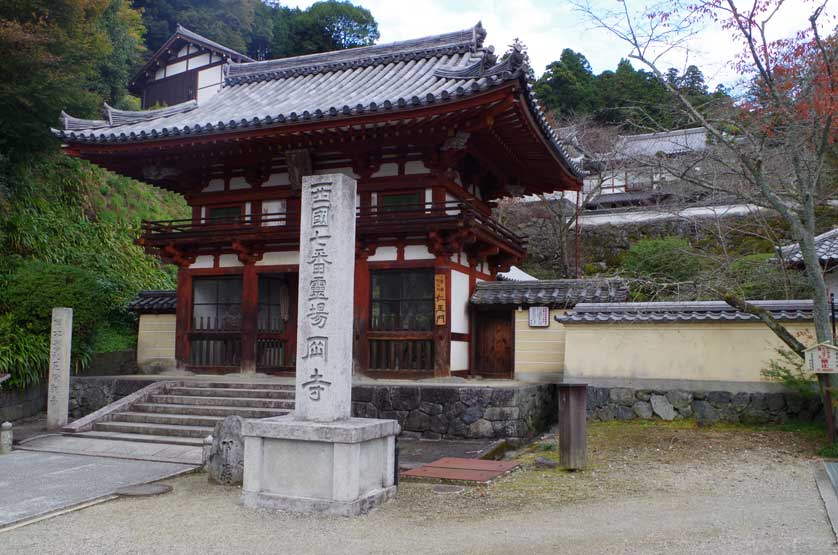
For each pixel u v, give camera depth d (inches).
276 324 677.9
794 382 413.1
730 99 425.7
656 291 476.1
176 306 659.4
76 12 736.3
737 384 459.8
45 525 262.2
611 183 1205.1
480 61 543.5
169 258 649.6
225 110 694.5
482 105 486.3
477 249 613.3
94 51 750.5
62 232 782.5
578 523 250.5
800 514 251.6
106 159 628.4
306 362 294.5
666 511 263.1
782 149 431.8
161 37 1712.6
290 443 285.3
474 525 253.4
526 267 1176.2
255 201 643.5
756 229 908.0
